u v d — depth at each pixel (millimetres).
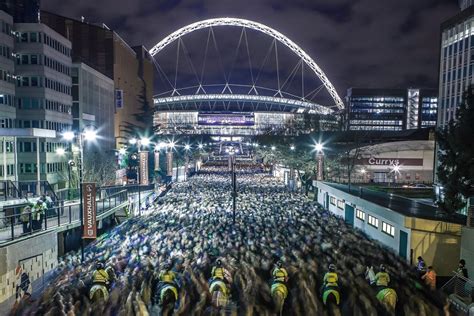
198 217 38781
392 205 32219
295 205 46625
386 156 73812
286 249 25562
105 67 106375
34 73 61375
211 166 132125
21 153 58844
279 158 86438
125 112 119375
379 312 17141
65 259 26016
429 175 74688
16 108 61312
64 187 65562
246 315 16469
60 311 16812
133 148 97812
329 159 68000
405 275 21422
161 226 34188
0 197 35469
